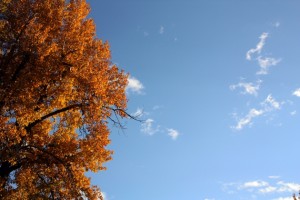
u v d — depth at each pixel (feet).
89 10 63.26
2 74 51.47
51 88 54.19
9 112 51.47
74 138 62.34
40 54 52.13
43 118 58.18
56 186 58.95
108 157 61.26
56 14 56.80
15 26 52.95
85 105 58.54
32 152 56.49
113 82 63.16
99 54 62.18
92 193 60.85
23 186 56.39
